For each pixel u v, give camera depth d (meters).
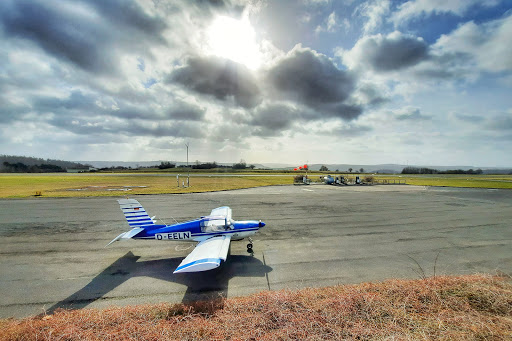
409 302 6.65
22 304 7.65
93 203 25.03
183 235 11.20
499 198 30.38
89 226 16.67
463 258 11.33
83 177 71.25
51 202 25.53
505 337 5.05
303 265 10.55
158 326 5.80
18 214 20.06
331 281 9.07
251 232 11.55
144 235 11.27
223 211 13.94
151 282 9.08
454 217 19.77
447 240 13.99
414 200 28.48
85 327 5.85
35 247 12.80
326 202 26.78
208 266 7.45
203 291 8.38
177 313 6.57
